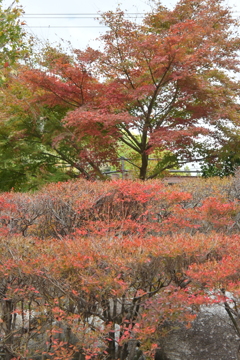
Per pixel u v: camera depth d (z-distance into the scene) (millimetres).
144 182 7406
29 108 12305
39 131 13086
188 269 4727
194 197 7320
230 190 7664
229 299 4484
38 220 6438
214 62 12922
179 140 12359
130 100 12273
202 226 6676
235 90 13000
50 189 6703
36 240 5434
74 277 4469
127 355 5277
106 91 12141
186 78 11977
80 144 13031
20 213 6156
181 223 5902
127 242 4805
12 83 12914
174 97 13367
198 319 5906
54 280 4617
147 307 4664
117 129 12414
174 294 4410
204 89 12133
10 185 13547
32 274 4551
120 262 4379
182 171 15219
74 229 6184
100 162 13227
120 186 6457
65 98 12945
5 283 4895
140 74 12422
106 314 5184
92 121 11258
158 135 11383
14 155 12742
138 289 4828
